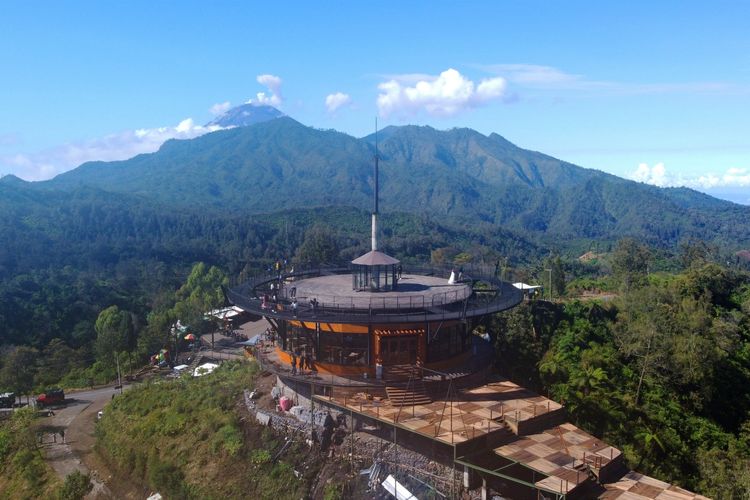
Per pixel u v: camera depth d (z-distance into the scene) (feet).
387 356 131.03
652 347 168.66
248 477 119.24
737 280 263.49
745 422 157.17
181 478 126.62
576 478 89.30
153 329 278.46
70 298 387.14
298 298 146.72
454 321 137.39
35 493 145.07
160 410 159.33
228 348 260.62
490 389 128.77
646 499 87.15
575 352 175.42
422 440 111.34
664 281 264.93
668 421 147.13
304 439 123.24
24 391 244.63
